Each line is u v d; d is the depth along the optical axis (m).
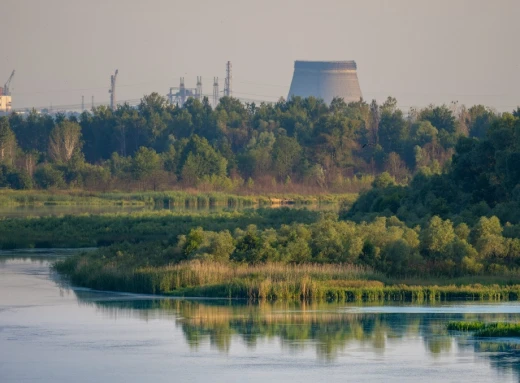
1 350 187.38
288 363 177.00
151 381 165.00
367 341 193.50
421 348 187.50
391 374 168.62
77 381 165.38
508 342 192.62
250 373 170.25
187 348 188.88
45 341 195.12
